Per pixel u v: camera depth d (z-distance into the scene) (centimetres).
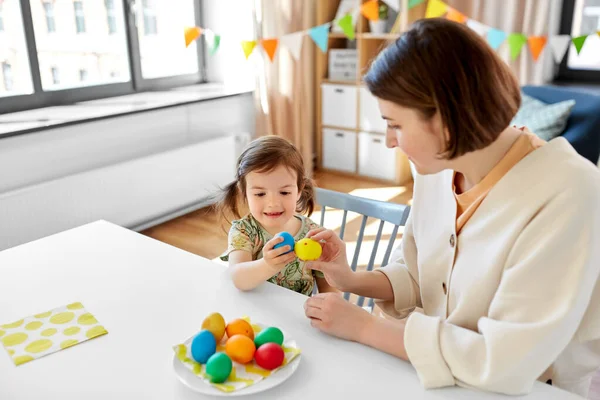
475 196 89
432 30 72
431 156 79
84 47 321
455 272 92
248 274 107
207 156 343
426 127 76
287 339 92
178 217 343
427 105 73
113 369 86
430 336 82
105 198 290
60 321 99
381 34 374
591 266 75
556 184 78
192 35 312
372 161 405
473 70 70
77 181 275
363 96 393
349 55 402
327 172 431
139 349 91
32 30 287
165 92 358
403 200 366
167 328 96
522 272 77
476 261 88
